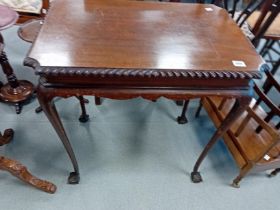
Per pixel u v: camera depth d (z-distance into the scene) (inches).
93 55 31.8
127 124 62.0
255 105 53.4
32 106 63.8
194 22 41.4
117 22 38.9
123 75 30.3
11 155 53.4
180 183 51.4
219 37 38.2
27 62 29.9
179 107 67.6
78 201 47.3
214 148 58.3
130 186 50.2
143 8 43.7
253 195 50.7
